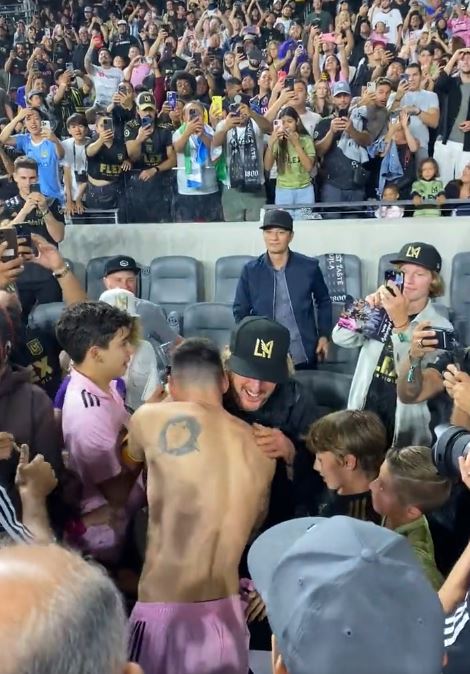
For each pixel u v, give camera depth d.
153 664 1.55
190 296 5.59
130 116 6.10
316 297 3.69
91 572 0.72
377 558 0.92
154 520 1.65
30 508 1.79
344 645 0.85
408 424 2.27
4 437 1.79
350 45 8.91
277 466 1.92
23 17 11.68
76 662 0.64
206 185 6.11
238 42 9.27
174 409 1.68
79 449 2.03
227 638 1.57
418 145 6.43
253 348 1.84
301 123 5.95
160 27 9.91
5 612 0.64
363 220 5.69
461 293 5.18
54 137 6.28
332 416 2.01
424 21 8.92
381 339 2.48
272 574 0.99
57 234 4.36
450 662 1.20
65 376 2.61
